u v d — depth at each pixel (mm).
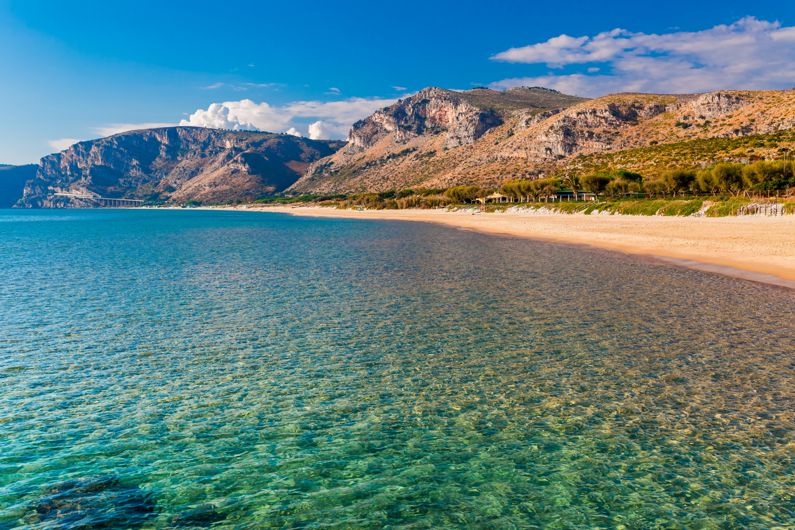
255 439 11516
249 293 28719
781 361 15141
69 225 140000
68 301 27000
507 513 8805
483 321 21031
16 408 13242
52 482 9922
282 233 89000
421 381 14664
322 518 8781
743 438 10844
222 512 8984
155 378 15312
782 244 40500
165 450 11094
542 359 16109
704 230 54594
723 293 24984
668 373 14547
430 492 9445
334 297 27000
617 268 34375
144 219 188750
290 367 16062
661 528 8328
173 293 29109
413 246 56688
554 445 10930
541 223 85500
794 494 9008
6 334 20328
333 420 12375
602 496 9188
